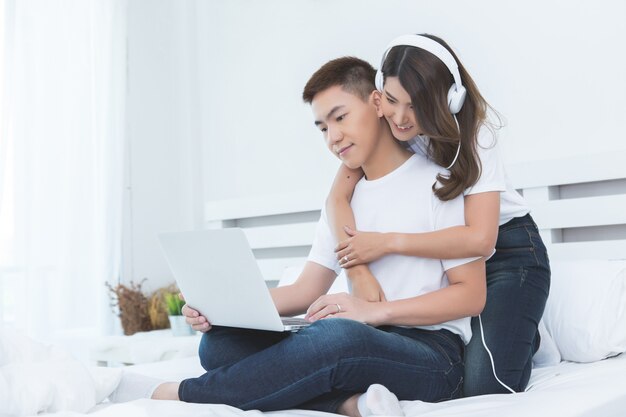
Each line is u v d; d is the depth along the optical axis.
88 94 3.12
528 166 2.10
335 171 2.77
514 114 2.26
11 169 2.91
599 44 2.09
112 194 3.15
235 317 1.24
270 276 2.77
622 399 1.11
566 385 1.29
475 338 1.37
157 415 1.04
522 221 1.55
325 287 1.52
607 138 2.07
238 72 3.15
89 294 3.08
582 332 1.55
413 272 1.35
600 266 1.64
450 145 1.36
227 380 1.15
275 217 2.89
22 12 2.95
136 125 3.34
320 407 1.17
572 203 2.02
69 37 3.09
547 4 2.19
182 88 3.42
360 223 1.43
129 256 3.27
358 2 2.69
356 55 2.71
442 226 1.35
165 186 3.42
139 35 3.39
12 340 1.23
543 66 2.20
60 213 3.02
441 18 2.44
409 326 1.31
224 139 3.22
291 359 1.11
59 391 1.12
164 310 3.05
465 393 1.32
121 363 2.75
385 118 1.41
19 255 2.92
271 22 3.02
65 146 3.05
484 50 2.33
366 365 1.12
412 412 1.10
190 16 3.39
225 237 1.15
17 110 2.93
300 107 2.90
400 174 1.42
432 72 1.33
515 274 1.47
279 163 2.98
